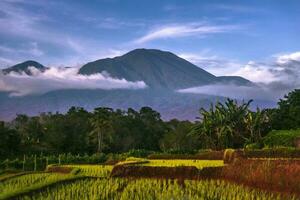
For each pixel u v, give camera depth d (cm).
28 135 13512
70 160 8025
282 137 7438
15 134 11569
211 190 2956
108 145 12788
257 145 7662
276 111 9400
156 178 3784
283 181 3088
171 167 3825
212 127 9150
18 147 11475
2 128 11219
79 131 12675
